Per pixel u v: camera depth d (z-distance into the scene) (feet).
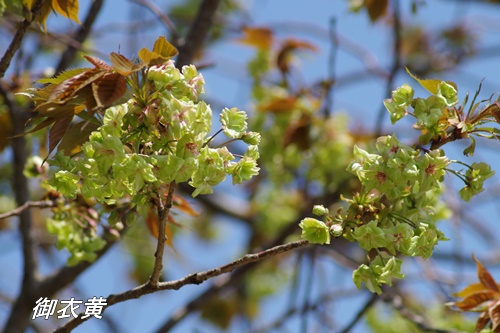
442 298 33.86
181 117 15.23
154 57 15.28
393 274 16.34
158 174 15.30
